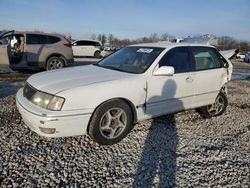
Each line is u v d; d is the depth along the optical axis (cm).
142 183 270
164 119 469
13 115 446
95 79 338
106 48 2536
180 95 414
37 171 279
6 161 293
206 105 476
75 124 307
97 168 293
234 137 412
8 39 854
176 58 416
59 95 299
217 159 332
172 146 361
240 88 874
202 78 443
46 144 343
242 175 296
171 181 277
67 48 972
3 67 832
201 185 272
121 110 346
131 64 404
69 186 258
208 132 425
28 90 340
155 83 375
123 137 359
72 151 329
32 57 896
